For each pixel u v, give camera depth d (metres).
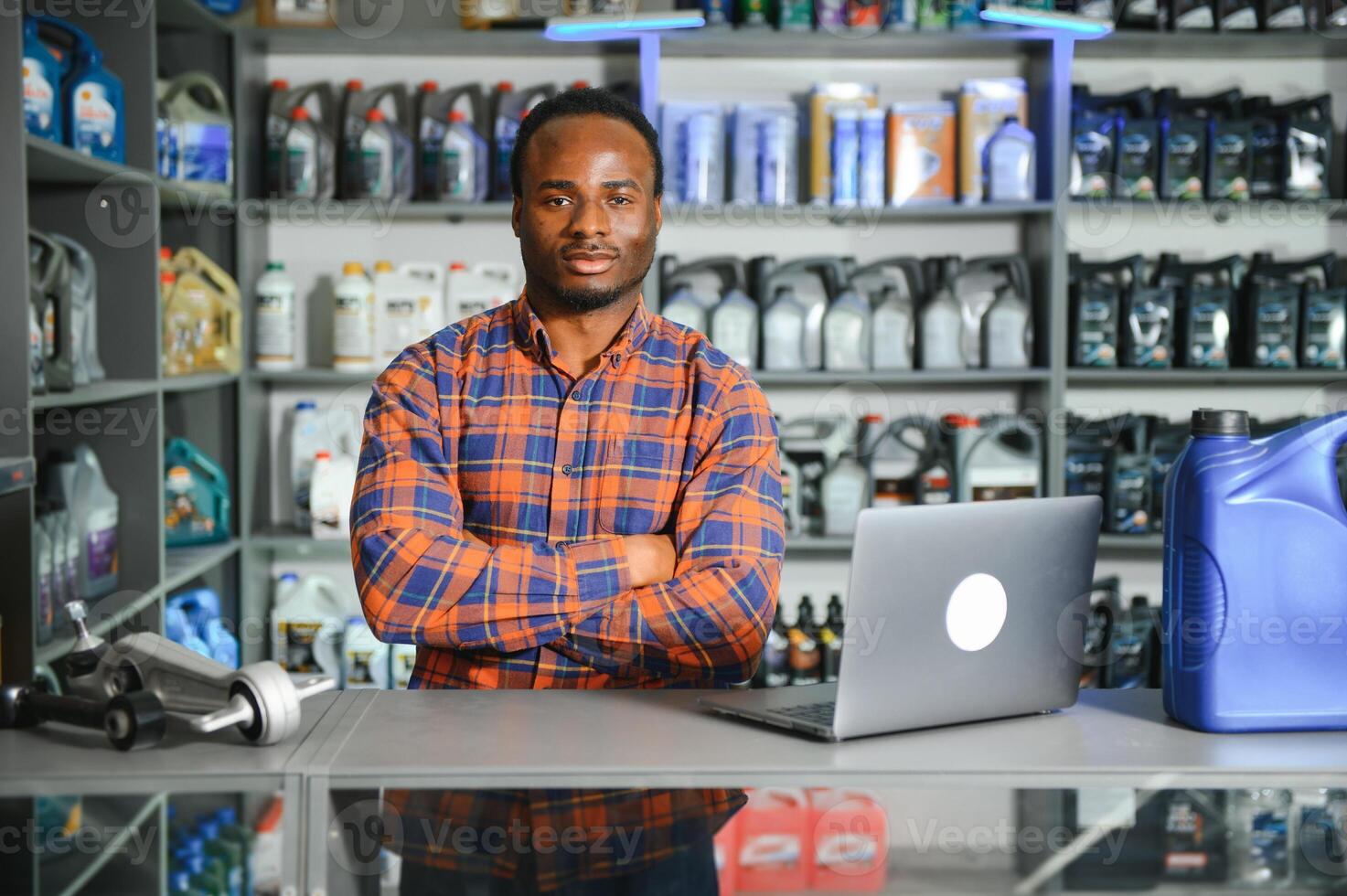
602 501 1.45
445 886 0.88
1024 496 3.16
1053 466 3.13
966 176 3.15
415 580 1.33
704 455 1.46
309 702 1.17
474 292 3.21
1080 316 3.14
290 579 3.23
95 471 2.51
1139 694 1.26
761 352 3.21
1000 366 3.18
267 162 3.15
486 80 3.29
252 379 3.19
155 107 2.60
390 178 3.09
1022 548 1.10
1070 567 1.13
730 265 3.33
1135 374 3.13
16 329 1.96
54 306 2.19
